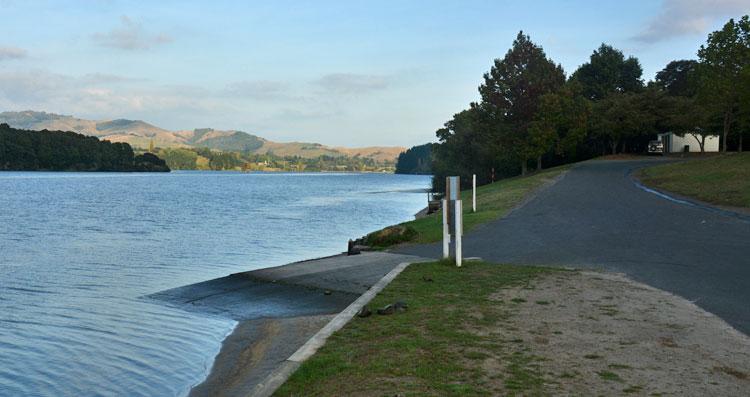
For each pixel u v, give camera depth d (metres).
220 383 7.87
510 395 5.16
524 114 56.75
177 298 13.58
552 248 15.02
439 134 75.62
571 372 5.77
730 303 8.77
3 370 9.02
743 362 6.07
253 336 10.05
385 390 5.36
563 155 67.75
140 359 9.29
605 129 65.00
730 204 23.22
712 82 46.53
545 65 57.56
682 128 62.78
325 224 38.50
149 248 25.98
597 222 19.69
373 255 15.98
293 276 14.28
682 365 5.97
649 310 8.38
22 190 84.81
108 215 45.81
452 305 8.87
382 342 7.00
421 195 82.69
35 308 13.26
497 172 68.94
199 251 25.03
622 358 6.21
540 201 27.25
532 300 9.13
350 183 146.38
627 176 38.88
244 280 14.69
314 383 5.71
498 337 7.06
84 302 13.88
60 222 39.50
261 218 43.28
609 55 89.50
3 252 24.56
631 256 13.31
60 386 8.36
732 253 13.23
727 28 45.06
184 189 97.69
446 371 5.84
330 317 10.84
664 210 22.11
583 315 8.12
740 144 51.28
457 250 12.56
